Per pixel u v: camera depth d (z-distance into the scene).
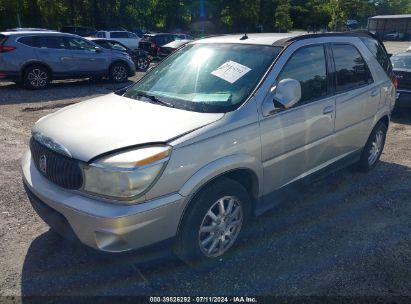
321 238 3.45
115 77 13.65
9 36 11.03
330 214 3.89
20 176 4.73
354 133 4.29
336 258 3.16
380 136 5.02
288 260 3.13
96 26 37.66
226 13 45.28
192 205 2.69
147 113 2.94
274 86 3.17
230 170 2.82
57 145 2.63
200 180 2.61
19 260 3.08
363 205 4.11
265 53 3.38
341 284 2.85
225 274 2.95
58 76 12.02
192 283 2.86
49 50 11.62
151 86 3.64
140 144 2.46
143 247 2.49
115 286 2.81
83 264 3.05
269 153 3.13
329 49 3.87
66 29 27.69
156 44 21.84
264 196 3.29
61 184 2.61
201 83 3.32
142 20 41.19
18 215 3.78
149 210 2.41
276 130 3.14
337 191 4.44
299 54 3.48
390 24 37.34
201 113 2.91
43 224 3.62
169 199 2.49
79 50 12.37
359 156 4.69
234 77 3.23
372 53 4.60
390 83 4.87
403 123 7.83
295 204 4.10
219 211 2.90
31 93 11.02
